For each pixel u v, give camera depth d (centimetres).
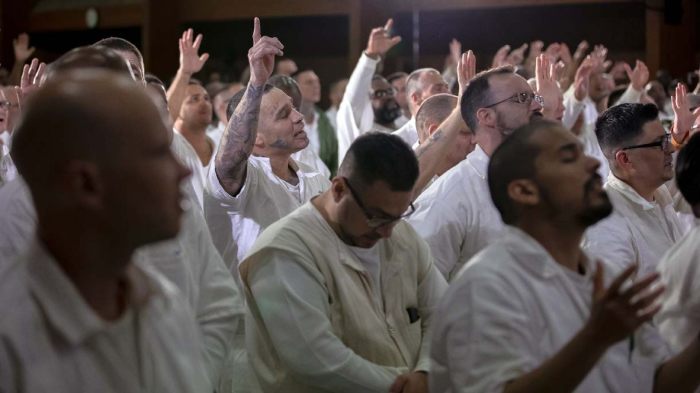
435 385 204
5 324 141
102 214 143
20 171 145
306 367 244
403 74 754
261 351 260
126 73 237
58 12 1388
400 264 264
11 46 1390
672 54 1159
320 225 255
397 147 244
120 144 143
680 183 243
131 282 153
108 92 144
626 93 645
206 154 557
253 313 261
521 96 316
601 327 171
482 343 191
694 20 1173
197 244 252
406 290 264
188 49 527
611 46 1223
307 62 1371
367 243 256
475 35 1262
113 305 152
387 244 263
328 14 1270
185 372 159
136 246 148
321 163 538
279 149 348
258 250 252
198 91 552
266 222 337
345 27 1347
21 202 241
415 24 1238
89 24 1367
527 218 202
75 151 141
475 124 322
